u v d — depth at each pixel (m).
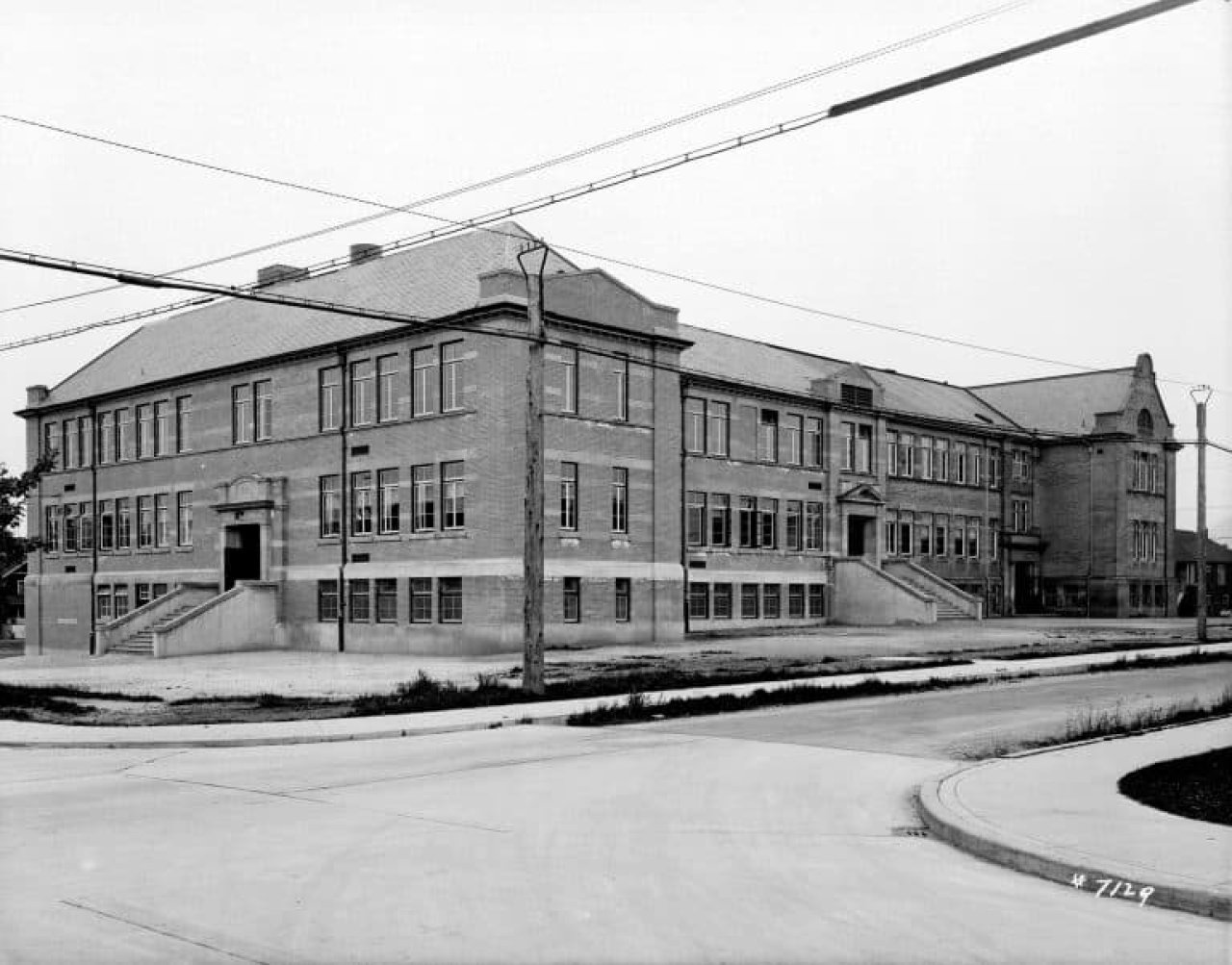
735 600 52.19
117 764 16.62
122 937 7.86
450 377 41.12
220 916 8.35
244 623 45.31
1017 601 71.69
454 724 20.27
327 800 13.21
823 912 8.47
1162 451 74.44
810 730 19.58
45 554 58.09
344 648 43.84
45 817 12.27
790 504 55.47
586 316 41.91
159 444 52.56
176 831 11.44
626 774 15.12
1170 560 74.56
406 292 44.00
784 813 12.39
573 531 41.34
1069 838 10.31
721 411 52.38
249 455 48.03
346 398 44.34
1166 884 8.76
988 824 10.93
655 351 44.75
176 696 26.81
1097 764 14.57
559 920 8.22
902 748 17.47
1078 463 71.75
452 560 40.25
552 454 40.72
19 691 27.78
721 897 8.87
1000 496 69.44
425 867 9.84
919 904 8.73
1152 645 41.19
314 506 45.34
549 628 40.34
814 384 57.47
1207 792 12.66
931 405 67.00
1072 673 31.03
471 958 7.39
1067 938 7.91
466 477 40.06
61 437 57.81
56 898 8.88
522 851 10.47
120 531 54.22
